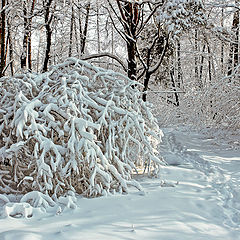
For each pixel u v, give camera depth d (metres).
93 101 5.41
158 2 9.48
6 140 5.12
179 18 9.05
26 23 12.52
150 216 3.79
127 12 9.46
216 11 15.20
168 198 4.57
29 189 5.14
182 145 10.47
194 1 9.20
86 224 3.49
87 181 5.04
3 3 11.16
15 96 5.26
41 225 3.47
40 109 5.07
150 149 5.74
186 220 3.71
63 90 5.20
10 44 15.07
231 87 11.12
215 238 3.26
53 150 4.67
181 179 5.92
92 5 15.19
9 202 4.27
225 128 11.50
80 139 4.78
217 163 7.53
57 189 4.67
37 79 5.66
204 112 12.24
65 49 17.11
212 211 4.12
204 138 11.98
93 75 6.03
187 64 22.47
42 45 18.73
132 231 3.28
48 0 12.16
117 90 5.95
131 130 5.83
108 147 5.20
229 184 5.58
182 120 16.56
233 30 14.31
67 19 16.39
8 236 3.05
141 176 6.17
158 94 17.86
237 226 3.64
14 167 5.05
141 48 13.75
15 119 4.85
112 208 4.11
